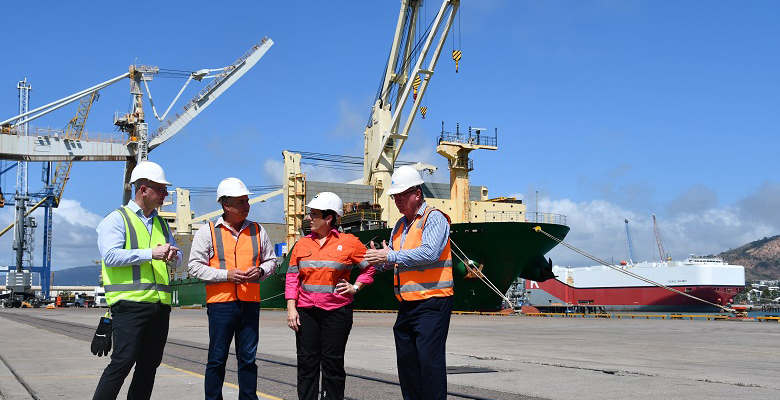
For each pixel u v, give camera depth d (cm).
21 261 9731
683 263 8931
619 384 876
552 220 4078
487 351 1434
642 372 1013
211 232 615
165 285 573
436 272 552
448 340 1803
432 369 542
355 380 927
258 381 893
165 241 589
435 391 542
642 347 1557
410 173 571
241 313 611
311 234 641
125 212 570
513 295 8531
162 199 593
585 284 9525
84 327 2595
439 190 5184
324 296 619
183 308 6919
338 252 622
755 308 12681
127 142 5156
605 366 1112
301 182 5197
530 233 3856
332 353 620
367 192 5100
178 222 7744
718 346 1596
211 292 608
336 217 632
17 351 1402
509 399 748
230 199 615
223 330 602
